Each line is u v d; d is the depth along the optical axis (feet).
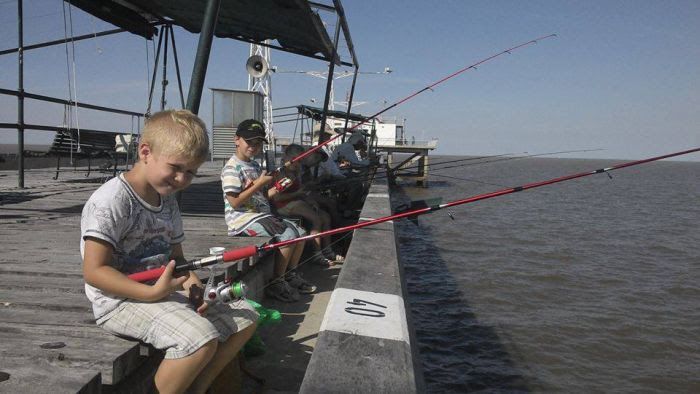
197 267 7.13
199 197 29.40
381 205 25.50
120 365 6.89
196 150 6.71
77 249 13.75
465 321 27.58
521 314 29.12
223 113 45.44
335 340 7.85
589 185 167.43
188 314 6.99
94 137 35.19
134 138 35.94
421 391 8.25
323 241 20.86
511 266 40.68
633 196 123.13
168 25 26.94
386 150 113.91
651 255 48.29
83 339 7.48
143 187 7.10
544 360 23.11
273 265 16.69
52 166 57.93
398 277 12.05
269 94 75.15
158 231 7.41
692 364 23.39
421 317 28.09
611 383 21.36
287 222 16.29
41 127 27.04
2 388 5.87
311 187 23.36
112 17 23.75
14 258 12.51
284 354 11.73
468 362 22.50
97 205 6.66
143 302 7.07
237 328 7.70
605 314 29.73
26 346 7.18
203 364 6.82
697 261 46.03
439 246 48.26
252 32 27.73
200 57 14.15
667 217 80.38
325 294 16.56
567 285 35.81
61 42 26.99
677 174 310.86
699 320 29.25
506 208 84.23
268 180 15.14
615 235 59.67
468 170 252.62
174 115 6.80
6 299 9.33
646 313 30.22
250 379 10.17
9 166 51.75
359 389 6.32
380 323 8.73
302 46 28.96
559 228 63.10
